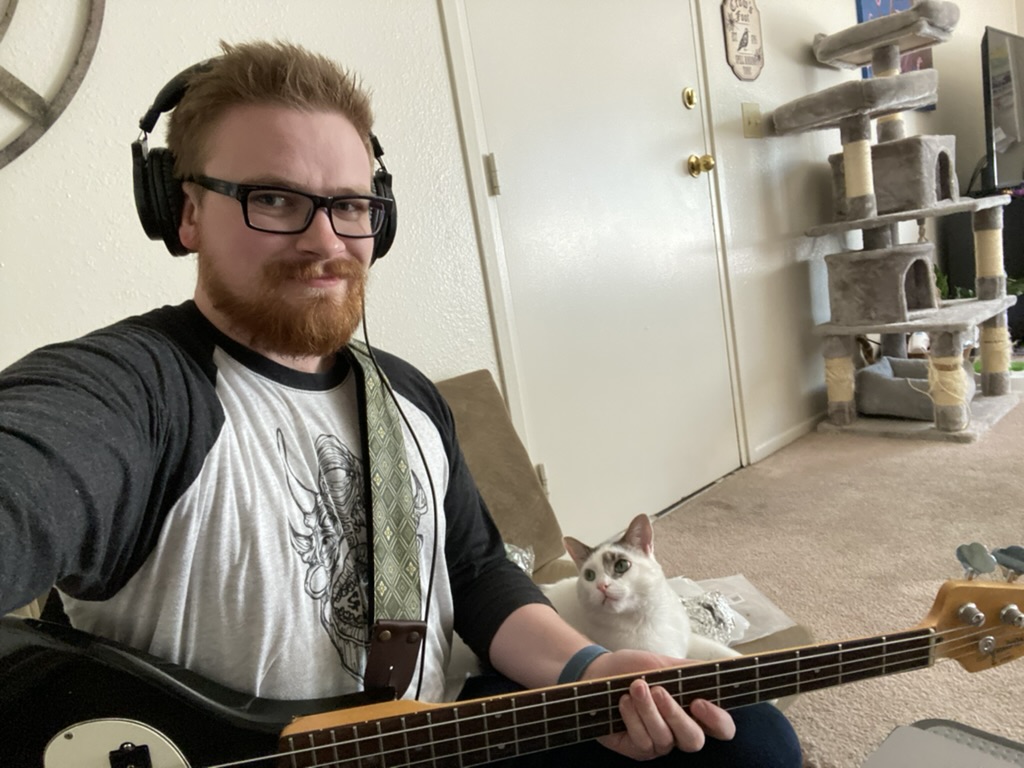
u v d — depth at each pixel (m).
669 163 2.20
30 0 1.06
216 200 0.64
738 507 2.17
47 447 0.43
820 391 2.94
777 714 0.72
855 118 2.52
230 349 0.66
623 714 0.65
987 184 3.23
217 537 0.59
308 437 0.67
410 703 0.63
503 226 1.76
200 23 1.24
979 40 4.04
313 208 0.64
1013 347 3.57
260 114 0.63
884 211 2.69
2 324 1.07
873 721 1.19
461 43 1.64
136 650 0.57
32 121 1.07
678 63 2.22
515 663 0.78
